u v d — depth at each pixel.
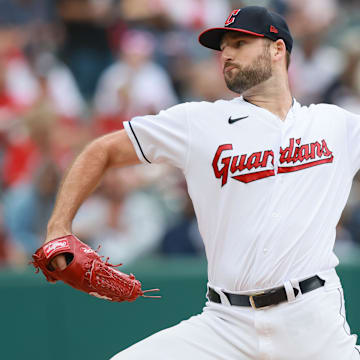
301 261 11.24
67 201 11.42
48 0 31.94
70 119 27.77
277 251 11.17
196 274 19.81
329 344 11.30
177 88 30.75
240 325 11.41
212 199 11.54
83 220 23.31
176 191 25.12
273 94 11.88
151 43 31.38
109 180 23.70
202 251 22.92
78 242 11.33
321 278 11.34
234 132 11.52
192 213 23.17
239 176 11.36
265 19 11.74
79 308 19.36
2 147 25.81
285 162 11.41
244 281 11.27
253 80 11.78
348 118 12.19
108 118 27.89
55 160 24.61
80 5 31.77
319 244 11.41
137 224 23.83
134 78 28.89
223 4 34.56
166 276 19.67
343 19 35.38
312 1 34.38
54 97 28.16
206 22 33.72
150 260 22.45
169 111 11.77
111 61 31.94
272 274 11.14
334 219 11.68
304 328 11.22
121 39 31.95
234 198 11.37
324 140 11.75
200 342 11.62
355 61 30.83
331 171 11.69
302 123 11.77
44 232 23.34
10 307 19.17
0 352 19.08
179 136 11.55
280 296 11.18
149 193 24.72
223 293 11.52
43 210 23.41
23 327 19.17
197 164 11.59
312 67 32.00
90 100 30.55
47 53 30.22
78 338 19.31
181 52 31.75
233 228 11.36
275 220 11.21
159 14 32.66
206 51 32.75
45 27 31.05
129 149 11.70
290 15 34.50
